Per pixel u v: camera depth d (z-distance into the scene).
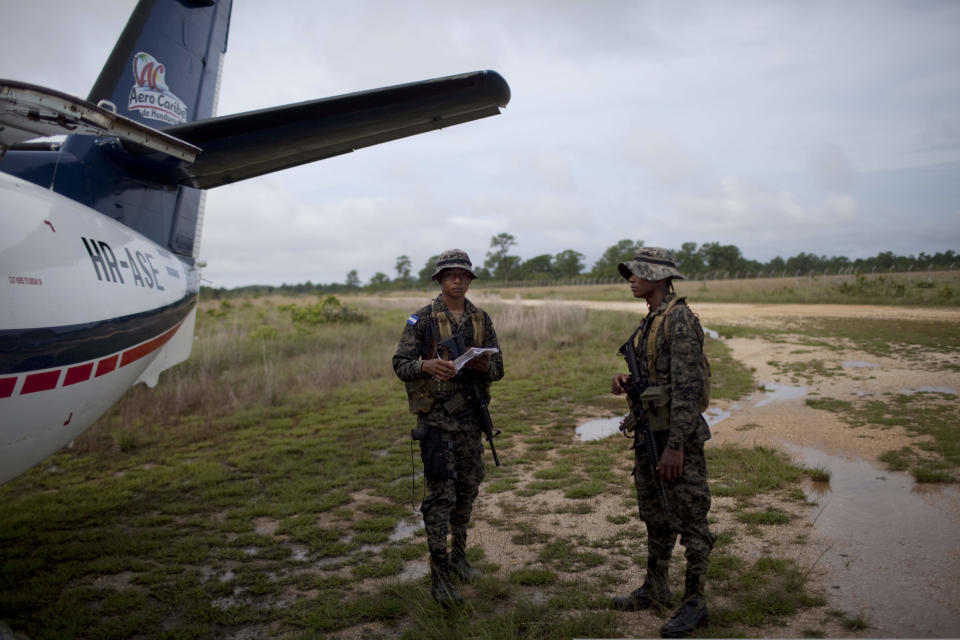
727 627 2.54
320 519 4.32
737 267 97.81
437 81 3.86
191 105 6.33
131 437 6.56
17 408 3.09
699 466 2.60
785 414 6.80
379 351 13.52
